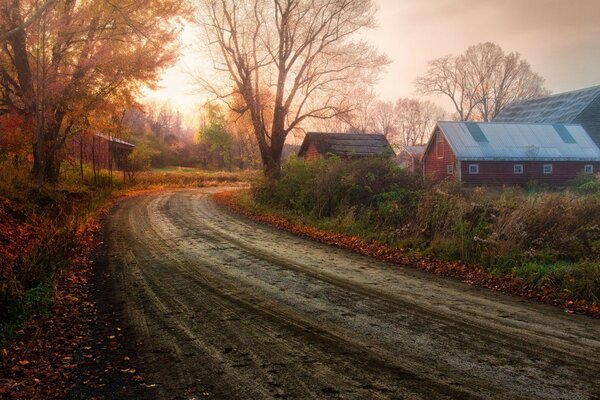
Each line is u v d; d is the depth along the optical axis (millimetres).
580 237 10414
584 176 32531
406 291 7949
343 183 16703
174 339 5758
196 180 46375
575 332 5863
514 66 77938
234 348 5441
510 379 4508
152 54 19953
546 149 36812
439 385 4406
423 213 12609
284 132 27922
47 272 8531
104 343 5648
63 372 4836
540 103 55188
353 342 5570
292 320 6426
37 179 17016
